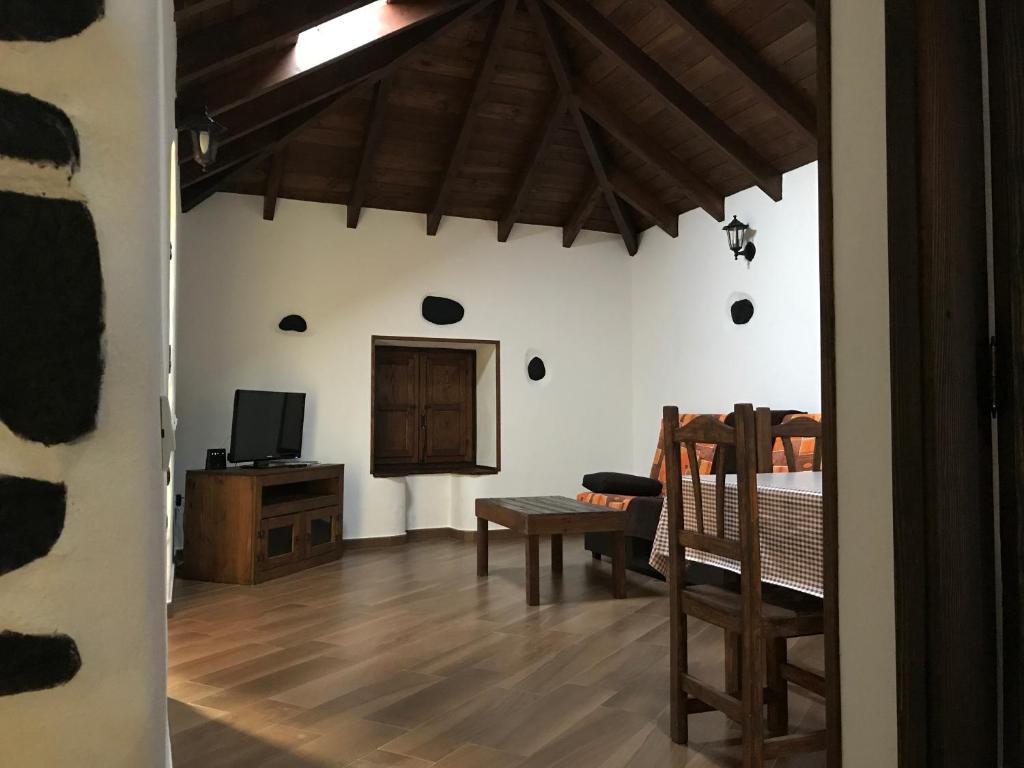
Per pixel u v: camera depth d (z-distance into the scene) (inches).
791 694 110.3
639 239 277.4
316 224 239.3
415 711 101.3
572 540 253.3
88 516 23.1
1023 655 43.1
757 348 219.3
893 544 47.1
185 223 222.2
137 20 24.6
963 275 44.8
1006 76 43.4
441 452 283.1
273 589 178.4
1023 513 43.0
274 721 97.7
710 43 171.6
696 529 100.0
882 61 50.8
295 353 234.2
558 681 113.5
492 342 261.3
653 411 267.3
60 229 22.8
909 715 44.6
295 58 161.9
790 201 207.0
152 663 24.4
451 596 170.4
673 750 89.2
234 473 187.2
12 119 22.4
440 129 223.0
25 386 22.3
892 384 46.3
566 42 204.8
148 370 24.6
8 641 22.1
